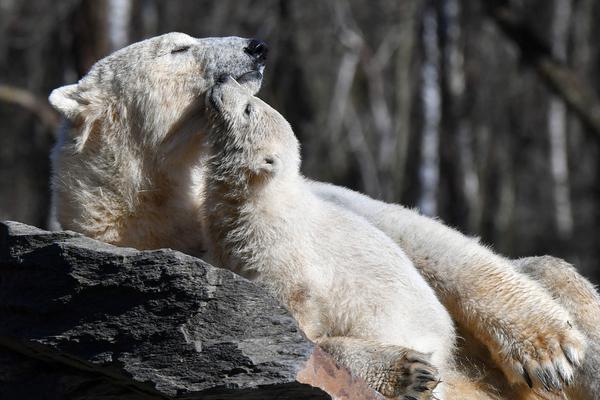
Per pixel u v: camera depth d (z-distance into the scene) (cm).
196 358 762
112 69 1099
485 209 4188
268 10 3481
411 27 3816
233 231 910
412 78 4103
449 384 944
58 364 829
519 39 2764
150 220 1043
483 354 1007
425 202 3111
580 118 2739
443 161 3419
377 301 902
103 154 1052
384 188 3750
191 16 3597
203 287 771
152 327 775
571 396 1003
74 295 799
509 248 4112
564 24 4312
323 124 3731
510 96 4428
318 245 911
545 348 954
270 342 761
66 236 823
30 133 3594
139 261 785
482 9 2961
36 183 3294
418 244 1034
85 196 1038
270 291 895
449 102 3288
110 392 818
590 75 4506
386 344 852
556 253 4050
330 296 898
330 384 773
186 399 767
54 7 3366
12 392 835
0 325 823
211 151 946
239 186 912
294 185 934
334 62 3809
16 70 3559
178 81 1083
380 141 3872
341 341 861
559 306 992
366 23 4038
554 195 4138
